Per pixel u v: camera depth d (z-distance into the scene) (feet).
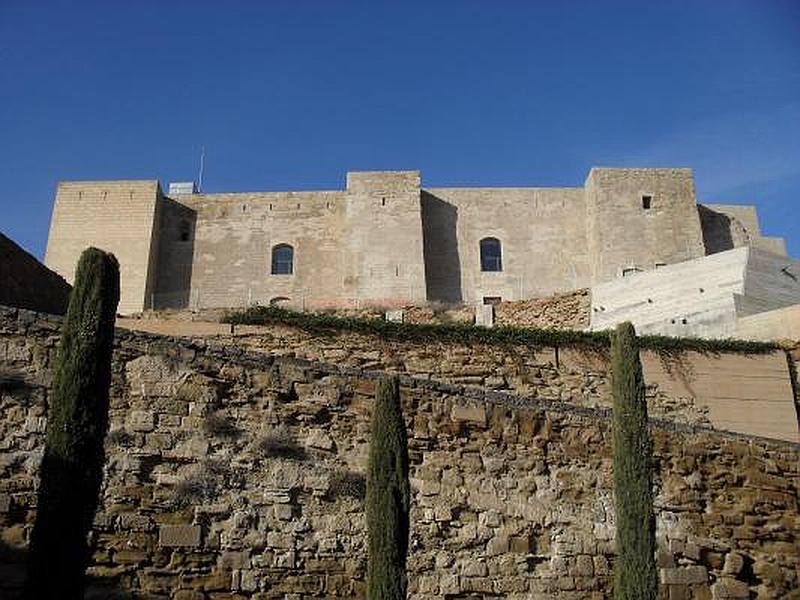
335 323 83.46
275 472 48.08
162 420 46.85
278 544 46.70
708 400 88.22
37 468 42.86
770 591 57.67
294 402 50.21
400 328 83.97
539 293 217.15
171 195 228.63
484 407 54.95
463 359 83.76
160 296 216.95
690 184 217.15
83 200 217.97
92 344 38.50
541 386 83.76
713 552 57.41
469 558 50.90
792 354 91.91
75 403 37.40
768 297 123.54
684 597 55.36
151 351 48.01
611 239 211.82
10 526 41.63
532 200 226.38
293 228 222.69
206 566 44.93
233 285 218.18
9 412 43.55
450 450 53.11
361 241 214.48
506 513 52.70
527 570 51.85
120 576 43.16
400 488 43.19
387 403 44.60
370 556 42.24
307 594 46.39
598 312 138.10
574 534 53.62
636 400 50.62
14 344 44.83
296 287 216.54
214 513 45.96
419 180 221.05
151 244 214.69
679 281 129.80
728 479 59.93
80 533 36.29
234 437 48.03
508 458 54.19
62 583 35.27
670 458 59.06
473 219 224.53
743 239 225.35
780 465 61.98
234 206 225.56
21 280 74.69
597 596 52.60
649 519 48.19
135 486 44.98
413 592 49.21
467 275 219.20
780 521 60.13
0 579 40.57
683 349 89.97
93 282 39.45
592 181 218.18
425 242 221.25
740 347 90.74
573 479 55.06
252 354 50.34
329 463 49.49
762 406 88.74
